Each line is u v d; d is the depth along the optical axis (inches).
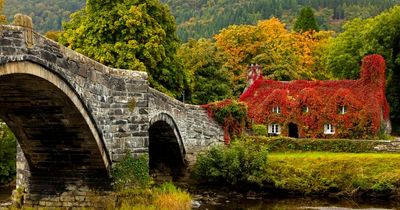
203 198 1330.0
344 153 1590.8
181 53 2316.7
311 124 2030.0
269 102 2111.2
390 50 2432.3
